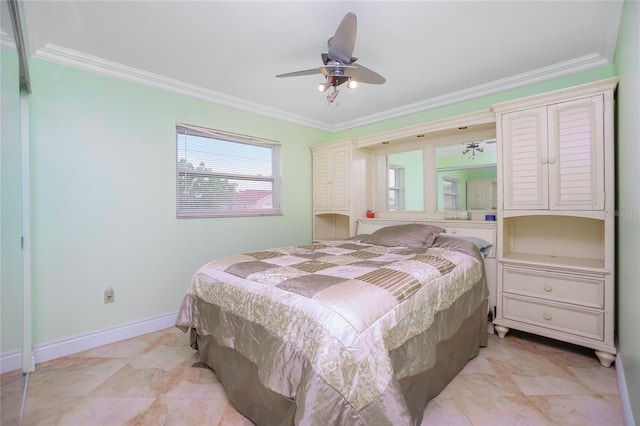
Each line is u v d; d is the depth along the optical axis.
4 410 1.21
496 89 2.86
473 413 1.55
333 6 1.76
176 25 1.94
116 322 2.51
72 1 1.68
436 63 2.46
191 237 2.98
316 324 1.18
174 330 2.76
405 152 3.54
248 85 2.91
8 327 1.30
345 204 3.68
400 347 1.33
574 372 1.94
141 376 1.95
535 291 2.32
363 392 1.07
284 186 3.79
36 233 2.15
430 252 2.24
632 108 1.48
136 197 2.63
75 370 2.04
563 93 2.18
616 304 2.08
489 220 2.81
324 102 3.38
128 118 2.59
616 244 2.07
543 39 2.11
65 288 2.27
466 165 3.09
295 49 2.25
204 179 3.12
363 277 1.55
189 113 2.96
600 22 1.91
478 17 1.86
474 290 2.16
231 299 1.69
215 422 1.52
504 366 2.03
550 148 2.25
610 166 2.01
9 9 1.20
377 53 2.30
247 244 3.42
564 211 2.19
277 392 1.20
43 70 2.18
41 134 2.17
